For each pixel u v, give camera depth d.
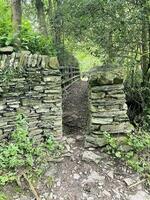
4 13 3.47
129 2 2.58
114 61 2.92
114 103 2.32
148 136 2.45
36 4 4.22
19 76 2.14
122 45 2.84
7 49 2.17
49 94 2.27
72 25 2.91
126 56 2.91
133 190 2.05
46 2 4.65
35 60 2.19
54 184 2.00
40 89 2.23
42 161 2.14
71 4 2.85
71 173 2.10
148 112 2.83
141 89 2.90
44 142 2.32
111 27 2.70
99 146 2.33
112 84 2.29
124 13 2.62
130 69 3.02
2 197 1.82
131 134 2.39
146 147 2.37
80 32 2.92
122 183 2.09
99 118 2.33
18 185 1.92
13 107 2.17
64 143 2.39
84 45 3.10
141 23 2.69
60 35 3.68
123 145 2.31
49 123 2.32
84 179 2.07
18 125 2.17
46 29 4.21
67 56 4.23
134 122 2.78
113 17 2.65
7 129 2.18
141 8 2.52
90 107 2.37
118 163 2.25
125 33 2.76
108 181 2.08
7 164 2.02
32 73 2.18
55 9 3.77
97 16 2.70
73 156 2.25
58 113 2.33
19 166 2.04
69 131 2.66
